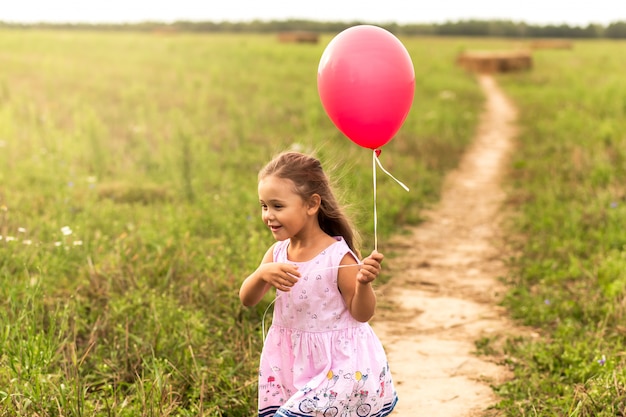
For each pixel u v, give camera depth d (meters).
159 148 11.63
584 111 18.62
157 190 9.31
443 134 15.67
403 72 3.25
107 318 4.91
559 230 8.19
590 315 5.66
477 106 22.34
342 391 3.02
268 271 3.04
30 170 10.09
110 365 4.38
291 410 2.96
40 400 3.77
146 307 5.23
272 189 3.04
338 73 3.24
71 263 6.06
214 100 18.48
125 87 20.41
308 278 3.09
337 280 3.08
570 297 6.12
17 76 21.33
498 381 4.77
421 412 4.36
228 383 4.32
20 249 6.19
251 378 4.47
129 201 8.95
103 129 12.34
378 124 3.27
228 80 23.77
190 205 8.72
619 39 99.00
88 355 4.51
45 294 5.17
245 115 16.00
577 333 5.35
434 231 8.85
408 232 8.66
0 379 3.97
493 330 5.69
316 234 3.18
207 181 10.10
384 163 11.78
